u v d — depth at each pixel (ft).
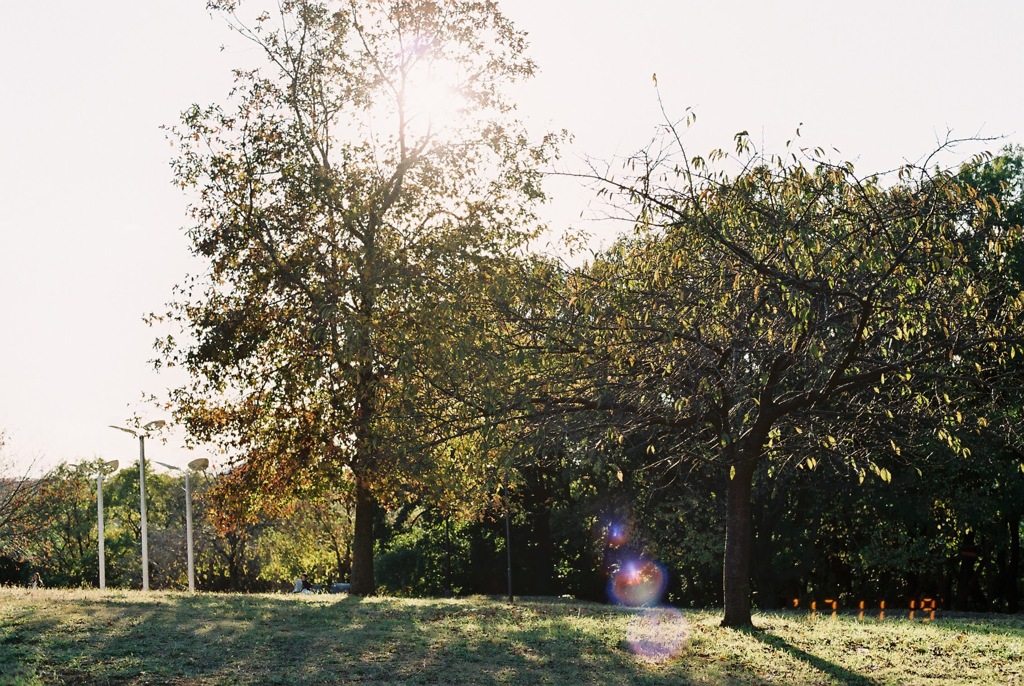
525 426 59.16
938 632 61.93
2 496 159.63
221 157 87.20
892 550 113.91
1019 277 84.02
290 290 84.58
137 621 52.90
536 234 90.68
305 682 42.19
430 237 86.07
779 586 131.85
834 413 57.26
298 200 84.64
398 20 90.17
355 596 84.33
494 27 92.53
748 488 62.03
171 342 89.35
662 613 72.69
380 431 73.00
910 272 50.83
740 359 55.83
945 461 95.40
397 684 42.55
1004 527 114.83
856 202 49.47
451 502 89.51
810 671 48.37
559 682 44.55
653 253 53.06
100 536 94.99
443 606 70.08
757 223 49.21
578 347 54.80
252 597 73.97
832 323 52.03
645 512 121.70
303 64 89.45
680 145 49.44
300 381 86.02
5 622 50.39
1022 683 46.32
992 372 65.36
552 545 152.97
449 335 67.41
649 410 56.70
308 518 187.32
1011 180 95.30
